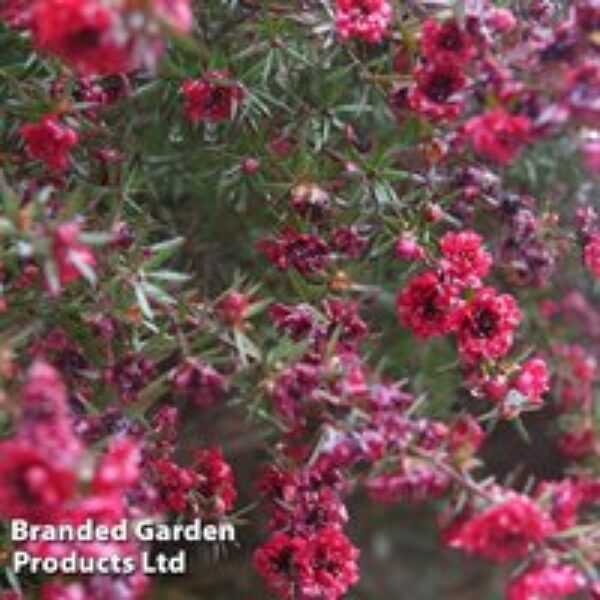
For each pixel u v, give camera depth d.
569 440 3.54
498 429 4.24
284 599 2.75
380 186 2.95
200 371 2.62
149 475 2.71
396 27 2.86
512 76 2.43
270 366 2.61
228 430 3.87
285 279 3.28
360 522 4.49
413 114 2.82
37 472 1.98
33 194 2.62
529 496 2.70
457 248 2.80
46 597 2.32
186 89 2.90
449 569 4.52
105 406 2.71
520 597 2.37
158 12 2.02
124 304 2.73
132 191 3.03
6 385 2.46
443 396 3.45
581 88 2.30
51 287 2.31
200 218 3.58
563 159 3.52
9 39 2.89
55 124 2.67
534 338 3.62
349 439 2.48
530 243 3.00
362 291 3.12
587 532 2.45
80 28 2.02
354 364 2.60
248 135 3.08
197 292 3.04
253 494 4.03
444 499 4.23
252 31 3.02
